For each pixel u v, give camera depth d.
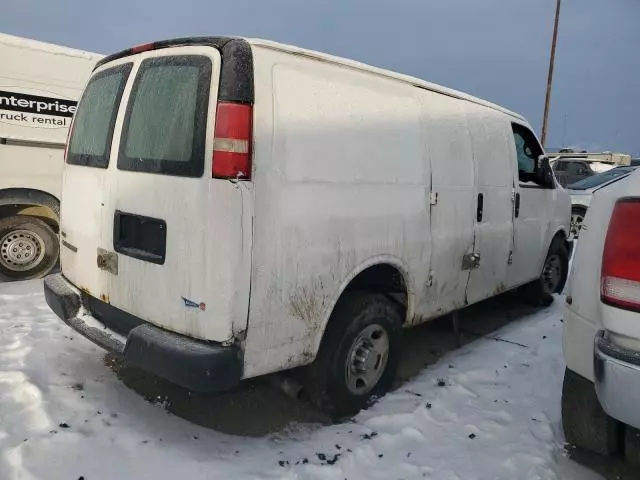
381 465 2.78
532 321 5.27
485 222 4.34
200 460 2.71
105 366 3.76
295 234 2.74
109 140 3.15
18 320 4.56
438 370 3.98
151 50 3.05
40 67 5.85
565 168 15.98
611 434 2.62
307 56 2.94
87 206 3.32
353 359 3.26
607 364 2.13
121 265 2.99
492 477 2.70
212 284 2.52
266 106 2.62
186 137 2.64
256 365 2.67
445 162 3.84
